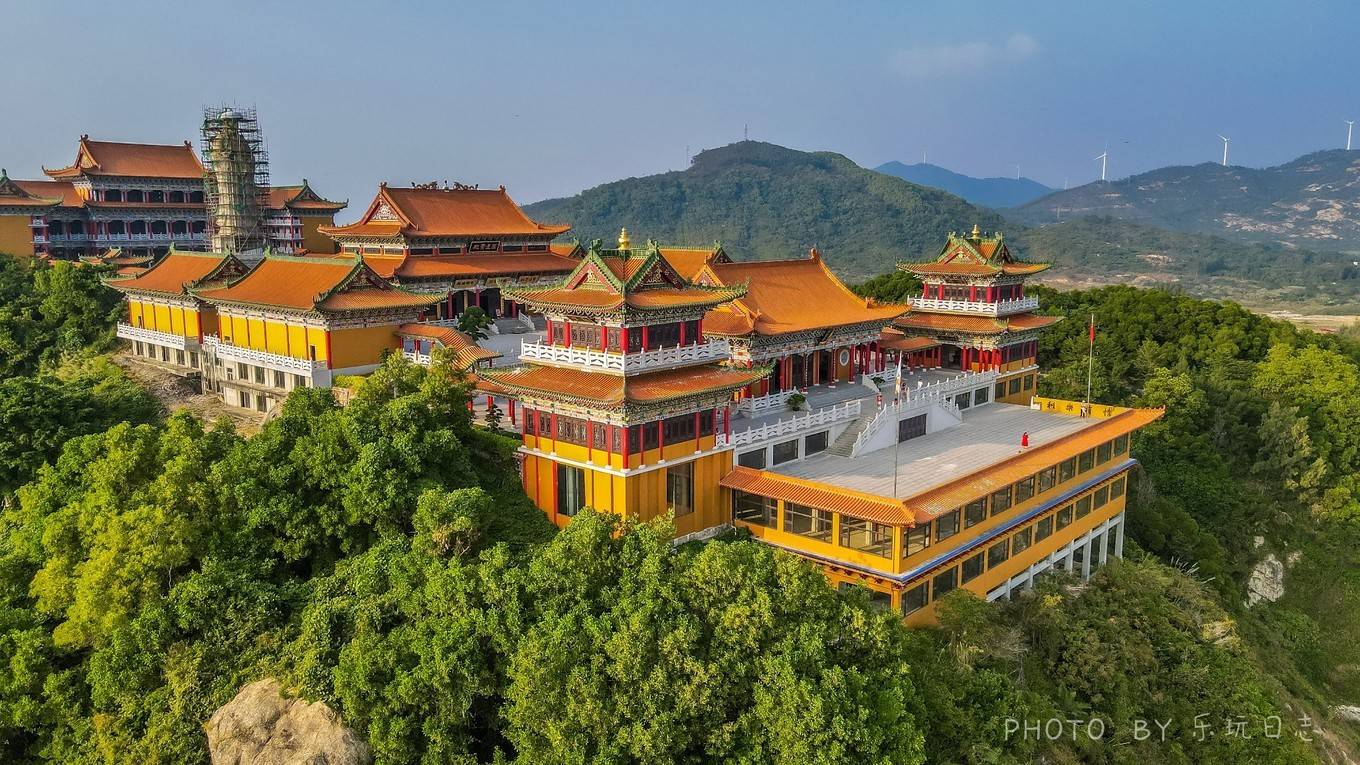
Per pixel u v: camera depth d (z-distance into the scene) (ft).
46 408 269.23
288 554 191.72
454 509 179.22
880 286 508.53
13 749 182.91
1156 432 363.56
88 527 192.24
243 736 153.17
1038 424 296.71
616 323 207.92
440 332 289.94
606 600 156.35
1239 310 450.30
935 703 160.66
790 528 212.02
